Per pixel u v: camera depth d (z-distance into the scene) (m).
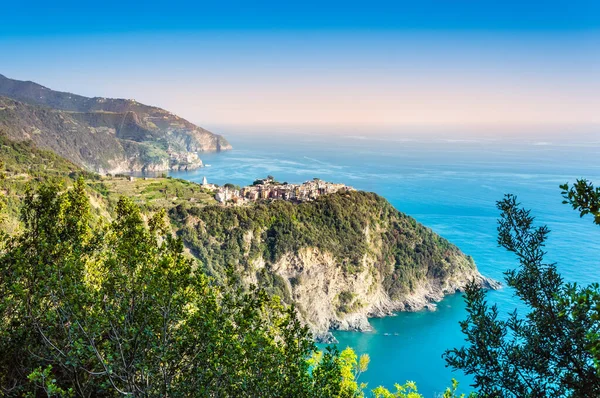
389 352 107.44
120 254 15.90
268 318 18.25
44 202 17.64
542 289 14.45
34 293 15.77
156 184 182.00
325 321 124.56
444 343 112.38
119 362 14.22
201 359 14.83
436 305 139.00
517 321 14.95
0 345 15.62
